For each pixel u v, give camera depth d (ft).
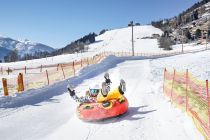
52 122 38.29
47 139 32.07
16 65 297.53
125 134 31.86
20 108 45.93
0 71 193.98
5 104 47.50
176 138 29.04
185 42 581.94
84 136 32.35
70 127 35.86
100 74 96.84
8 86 92.43
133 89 61.21
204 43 454.40
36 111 44.11
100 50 577.84
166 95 49.42
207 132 26.99
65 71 131.95
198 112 30.42
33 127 36.27
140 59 177.37
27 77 127.34
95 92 41.01
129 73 92.89
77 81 79.51
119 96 39.24
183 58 152.35
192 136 28.86
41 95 56.08
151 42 626.23
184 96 37.01
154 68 104.42
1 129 35.42
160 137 29.86
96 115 36.47
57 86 65.51
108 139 30.86
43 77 117.39
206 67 94.48
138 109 42.11
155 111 40.01
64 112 43.55
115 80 80.48
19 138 32.48
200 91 30.09
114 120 37.35
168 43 526.98
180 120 34.22
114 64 138.62
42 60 384.06
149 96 51.19
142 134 31.30
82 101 40.09
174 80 43.45
